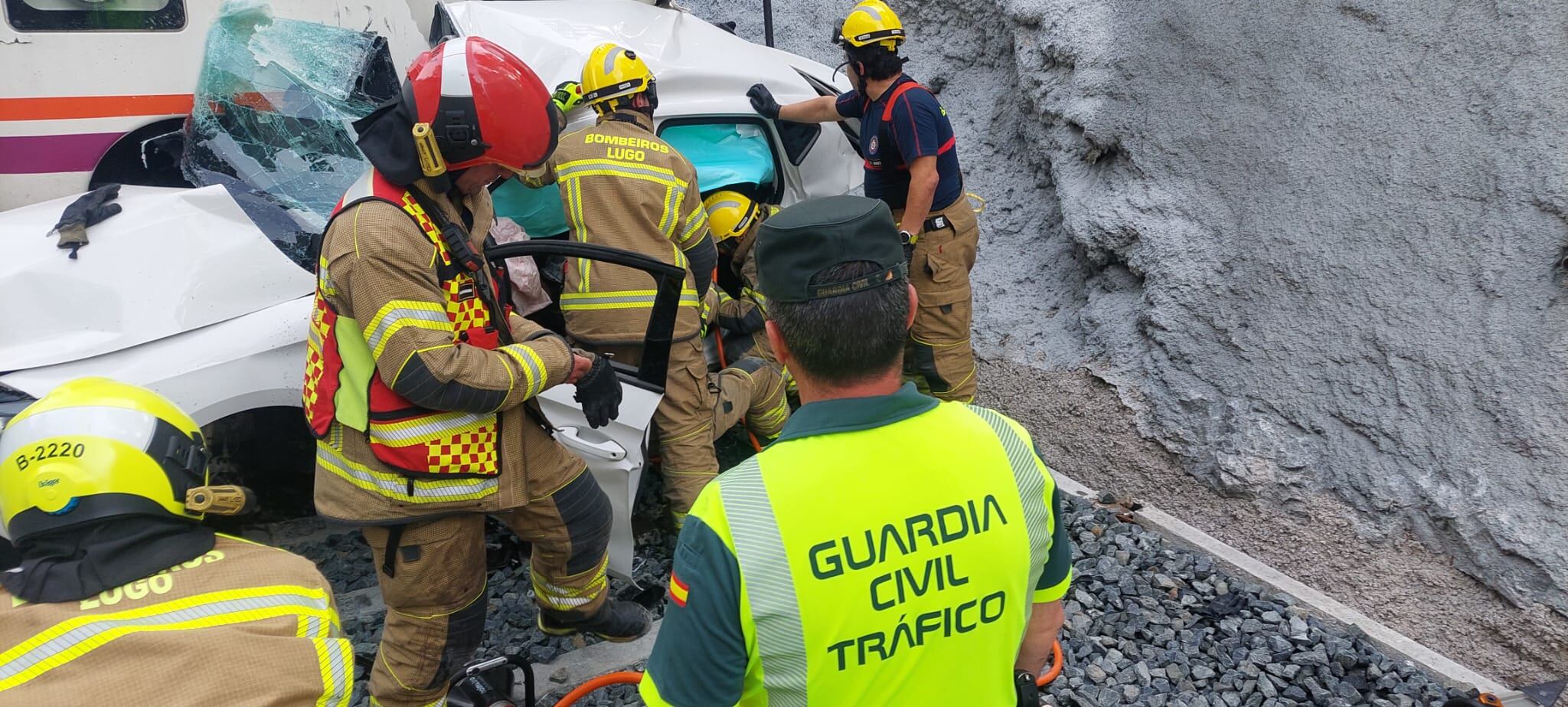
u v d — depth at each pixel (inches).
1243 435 156.2
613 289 128.8
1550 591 125.0
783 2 310.5
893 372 55.3
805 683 51.7
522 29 158.2
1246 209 170.1
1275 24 174.6
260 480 161.6
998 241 229.1
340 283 81.6
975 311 215.6
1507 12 151.5
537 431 98.7
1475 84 151.8
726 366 159.2
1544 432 132.4
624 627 117.6
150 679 52.3
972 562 53.4
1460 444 138.5
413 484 87.7
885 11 150.7
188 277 117.5
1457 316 144.2
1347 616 129.1
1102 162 200.5
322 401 87.9
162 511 58.1
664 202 127.3
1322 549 142.5
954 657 53.9
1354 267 155.3
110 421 57.9
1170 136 184.1
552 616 111.3
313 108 150.8
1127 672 119.6
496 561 142.0
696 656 51.0
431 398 82.6
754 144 169.2
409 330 80.7
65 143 141.3
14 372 108.2
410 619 95.1
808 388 55.9
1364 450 146.2
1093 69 199.5
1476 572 131.7
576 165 126.9
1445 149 151.9
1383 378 147.6
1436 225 149.6
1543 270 139.4
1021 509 55.5
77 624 53.1
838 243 52.1
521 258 134.3
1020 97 232.5
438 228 84.7
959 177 161.3
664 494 142.3
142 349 113.2
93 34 139.6
